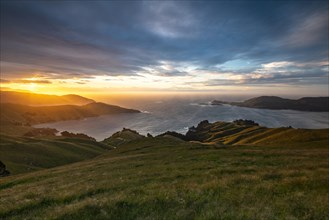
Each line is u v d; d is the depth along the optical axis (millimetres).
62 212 11688
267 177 17844
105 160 43906
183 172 21797
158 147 61062
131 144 85000
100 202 12609
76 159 123062
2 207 14008
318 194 13562
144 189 15391
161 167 26766
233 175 19203
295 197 12961
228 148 50906
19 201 15172
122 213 11367
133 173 24109
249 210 10961
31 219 11625
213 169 22328
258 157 31438
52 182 25109
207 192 13992
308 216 10523
